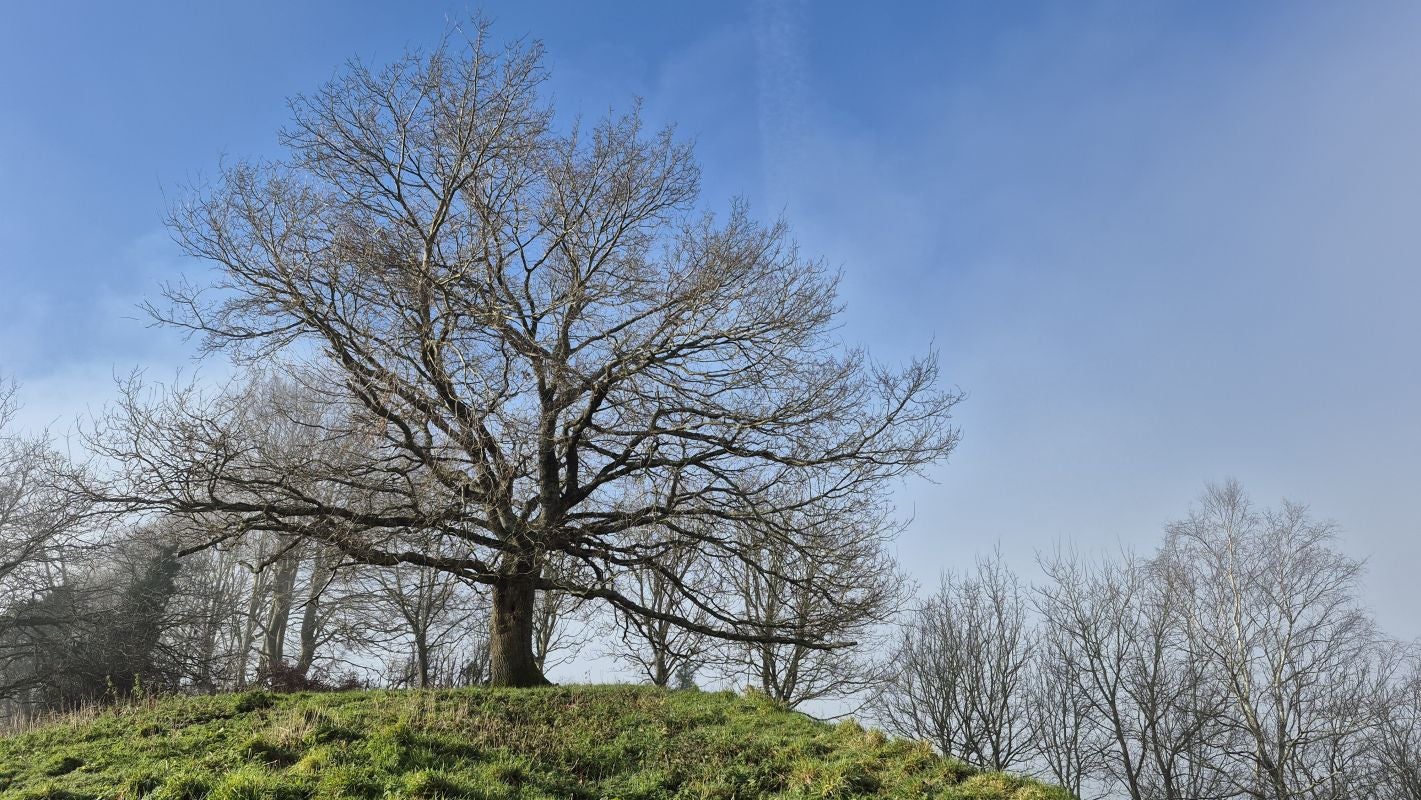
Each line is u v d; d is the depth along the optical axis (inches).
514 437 547.5
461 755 407.2
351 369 596.7
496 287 689.0
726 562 673.0
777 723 514.3
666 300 641.6
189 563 1177.4
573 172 684.7
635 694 587.8
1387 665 1105.4
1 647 1027.9
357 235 613.9
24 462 1000.9
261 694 522.0
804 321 667.4
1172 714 1169.4
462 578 626.8
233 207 609.0
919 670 1190.9
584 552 646.5
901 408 679.7
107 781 362.6
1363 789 1063.6
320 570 687.7
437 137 665.0
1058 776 1157.7
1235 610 1151.0
